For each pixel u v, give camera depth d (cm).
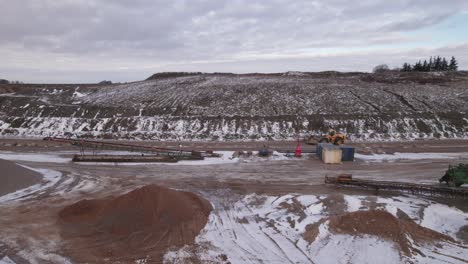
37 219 1505
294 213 1612
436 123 3703
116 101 4828
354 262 1155
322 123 3769
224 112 4212
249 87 5331
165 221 1402
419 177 2192
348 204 1691
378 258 1168
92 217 1468
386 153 2858
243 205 1720
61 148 3053
